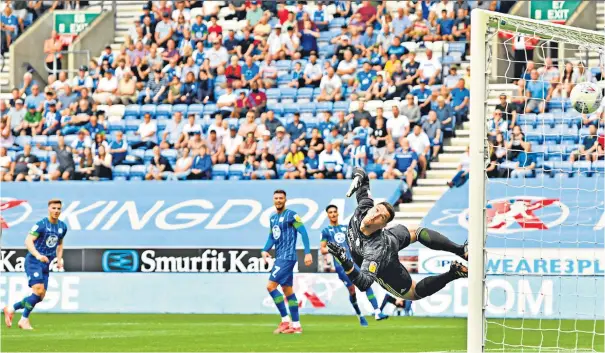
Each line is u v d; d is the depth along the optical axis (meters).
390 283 17.80
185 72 39.25
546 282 28.59
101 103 39.28
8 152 38.16
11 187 34.34
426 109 35.06
